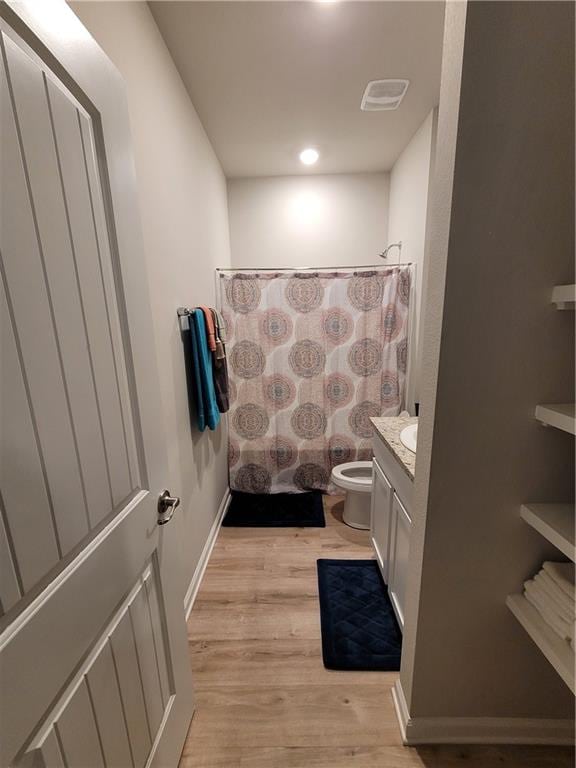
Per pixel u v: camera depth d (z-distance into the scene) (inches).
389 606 65.9
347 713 48.1
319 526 93.0
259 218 119.2
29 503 21.1
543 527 33.0
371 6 53.2
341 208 117.4
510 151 29.5
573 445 35.6
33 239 21.6
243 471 109.3
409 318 98.8
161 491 38.6
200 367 70.4
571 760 42.7
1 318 19.4
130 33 46.5
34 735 21.4
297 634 60.7
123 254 31.8
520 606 37.4
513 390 34.4
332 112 80.6
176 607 42.3
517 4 26.9
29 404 21.1
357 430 107.0
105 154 29.4
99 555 27.4
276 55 62.7
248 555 81.7
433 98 75.9
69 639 24.2
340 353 103.8
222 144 94.1
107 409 29.2
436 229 34.1
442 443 35.8
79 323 25.9
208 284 88.7
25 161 21.0
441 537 38.3
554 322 32.9
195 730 46.1
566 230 31.1
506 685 42.8
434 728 44.1
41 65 22.5
